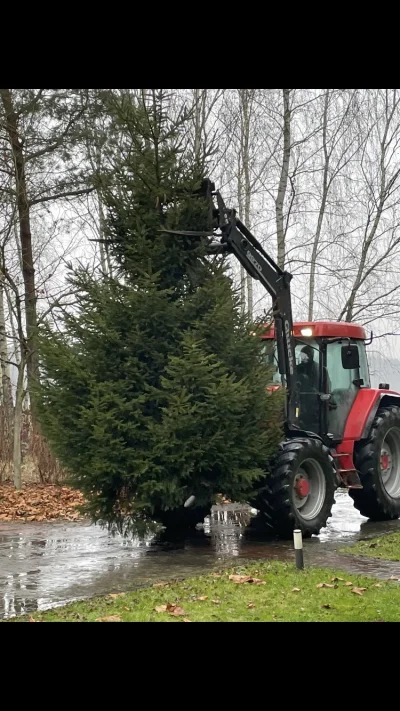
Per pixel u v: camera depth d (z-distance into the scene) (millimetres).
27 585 7184
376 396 11656
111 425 8617
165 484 8773
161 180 9453
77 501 13906
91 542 9852
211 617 5781
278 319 10312
